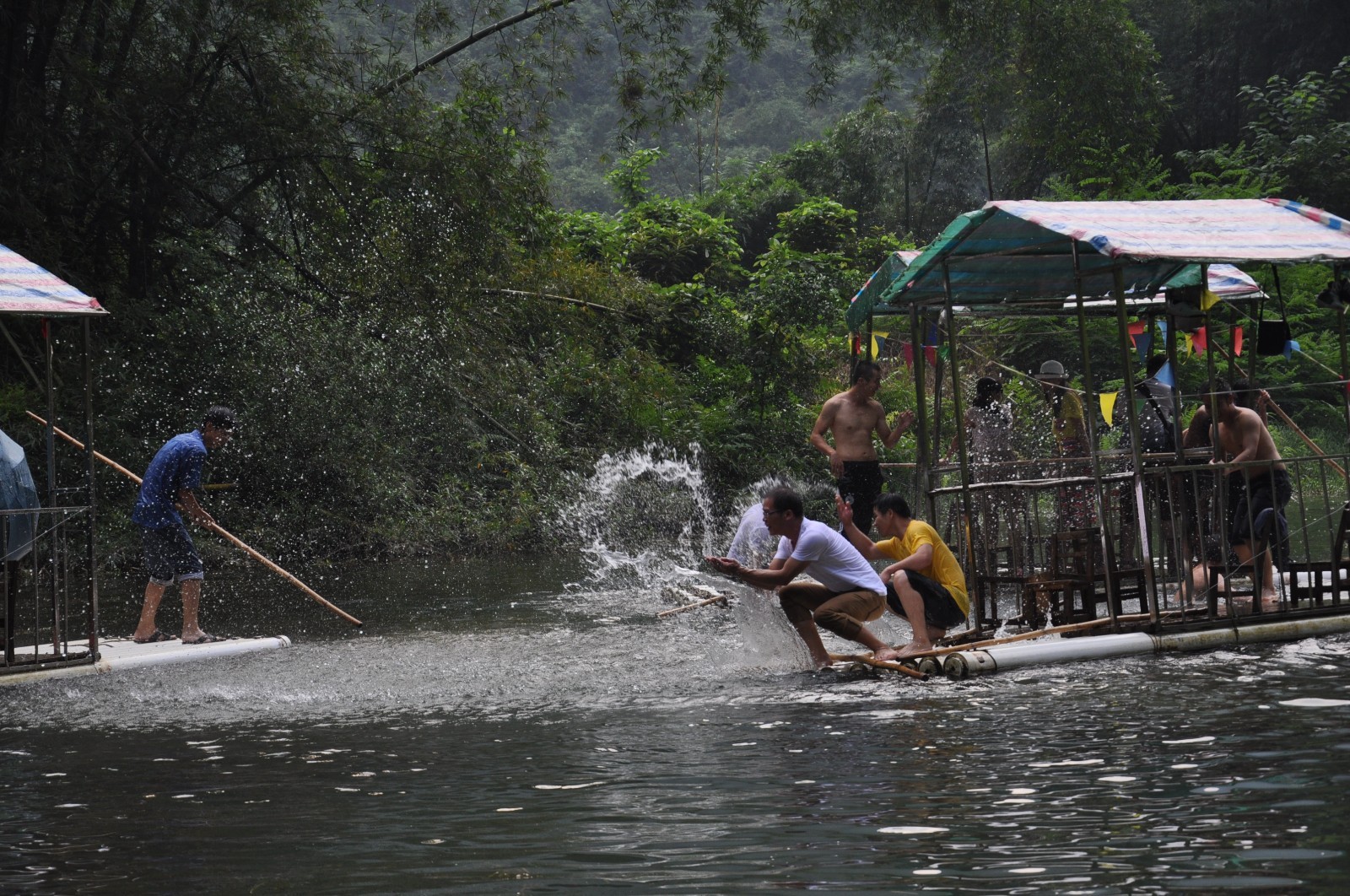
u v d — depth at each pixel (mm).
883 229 73688
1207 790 7707
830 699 11664
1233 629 13836
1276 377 40406
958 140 74562
